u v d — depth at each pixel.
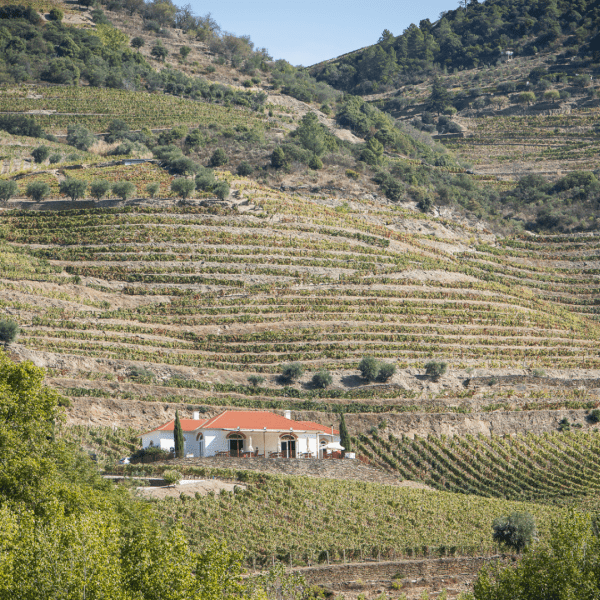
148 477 60.72
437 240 131.75
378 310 103.44
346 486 64.12
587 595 30.72
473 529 62.28
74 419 71.81
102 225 111.94
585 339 107.69
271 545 53.22
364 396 86.25
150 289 100.56
